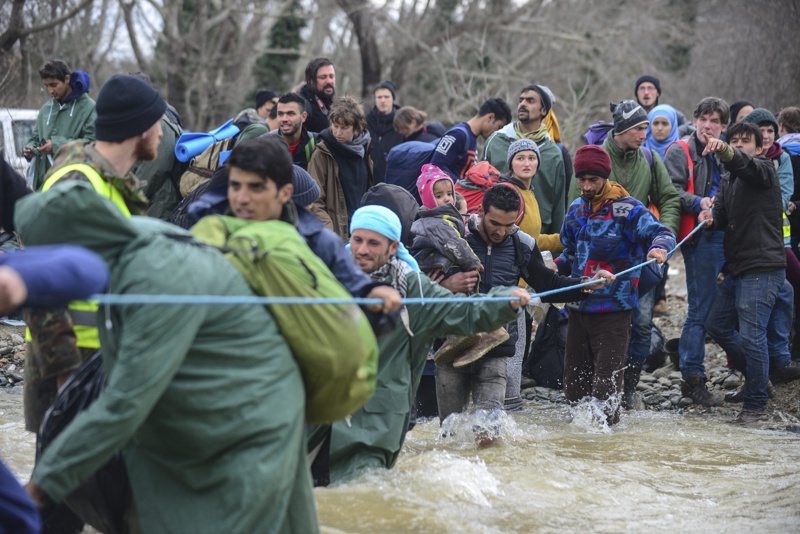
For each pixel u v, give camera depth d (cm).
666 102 2323
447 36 2344
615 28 2506
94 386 355
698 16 2394
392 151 843
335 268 382
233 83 2478
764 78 1908
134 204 422
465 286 575
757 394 739
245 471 314
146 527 325
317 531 346
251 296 323
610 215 688
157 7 2339
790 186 811
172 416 314
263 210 355
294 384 328
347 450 473
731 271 750
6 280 243
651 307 779
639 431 690
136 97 416
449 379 604
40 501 307
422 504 446
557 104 2423
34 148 848
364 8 2277
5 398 745
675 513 485
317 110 905
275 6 2734
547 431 679
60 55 1823
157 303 302
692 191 817
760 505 504
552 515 464
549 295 630
